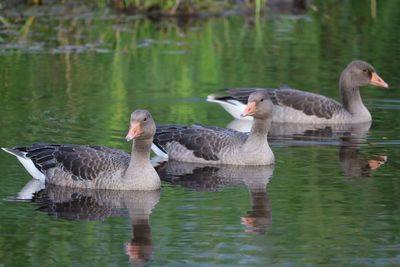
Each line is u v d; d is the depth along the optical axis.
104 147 16.64
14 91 22.17
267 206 14.91
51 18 28.77
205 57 25.31
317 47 26.42
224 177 16.83
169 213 14.59
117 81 23.22
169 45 26.52
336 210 14.65
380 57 25.25
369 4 31.31
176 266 12.43
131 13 29.59
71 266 12.44
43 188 15.96
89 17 29.02
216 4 30.12
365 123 21.20
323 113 21.48
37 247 13.13
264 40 27.11
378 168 17.03
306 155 18.14
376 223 14.04
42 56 25.20
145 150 15.80
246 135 18.31
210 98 20.91
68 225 14.03
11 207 14.87
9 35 26.89
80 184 15.99
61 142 18.20
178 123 20.25
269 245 13.15
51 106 20.97
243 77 23.67
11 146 17.86
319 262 12.52
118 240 13.40
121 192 15.77
